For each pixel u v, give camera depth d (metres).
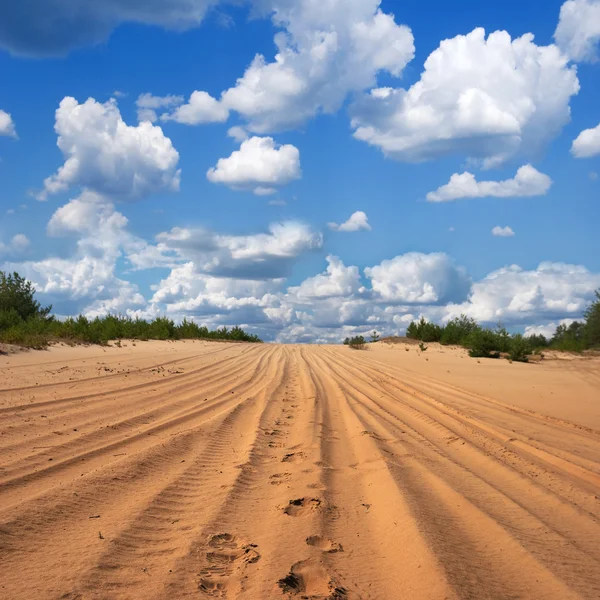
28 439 6.05
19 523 3.65
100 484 4.61
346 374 16.22
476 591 2.91
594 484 5.22
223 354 21.86
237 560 3.36
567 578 3.10
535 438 7.37
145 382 11.55
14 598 2.70
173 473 5.13
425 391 12.41
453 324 34.56
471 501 4.51
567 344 29.27
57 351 16.20
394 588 3.00
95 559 3.17
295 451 6.38
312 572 3.20
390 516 4.12
